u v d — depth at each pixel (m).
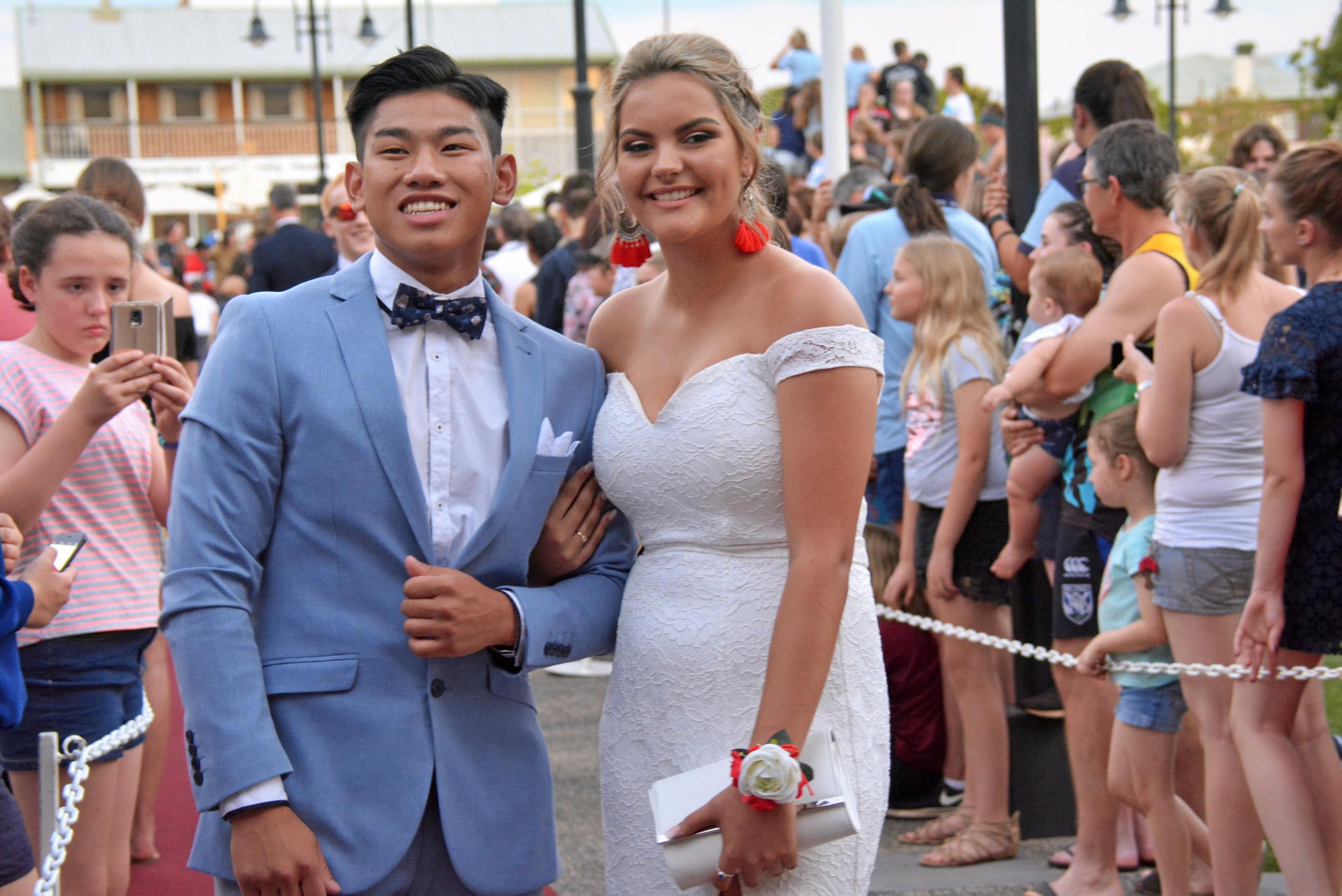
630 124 2.36
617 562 2.62
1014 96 5.07
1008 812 4.40
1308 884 3.27
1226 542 3.45
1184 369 3.48
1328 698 5.95
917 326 4.48
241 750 2.14
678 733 2.38
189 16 45.72
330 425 2.28
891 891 4.00
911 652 4.91
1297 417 3.19
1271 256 4.20
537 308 7.55
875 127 10.34
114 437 3.46
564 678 6.67
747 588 2.38
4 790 2.67
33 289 3.38
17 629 2.57
